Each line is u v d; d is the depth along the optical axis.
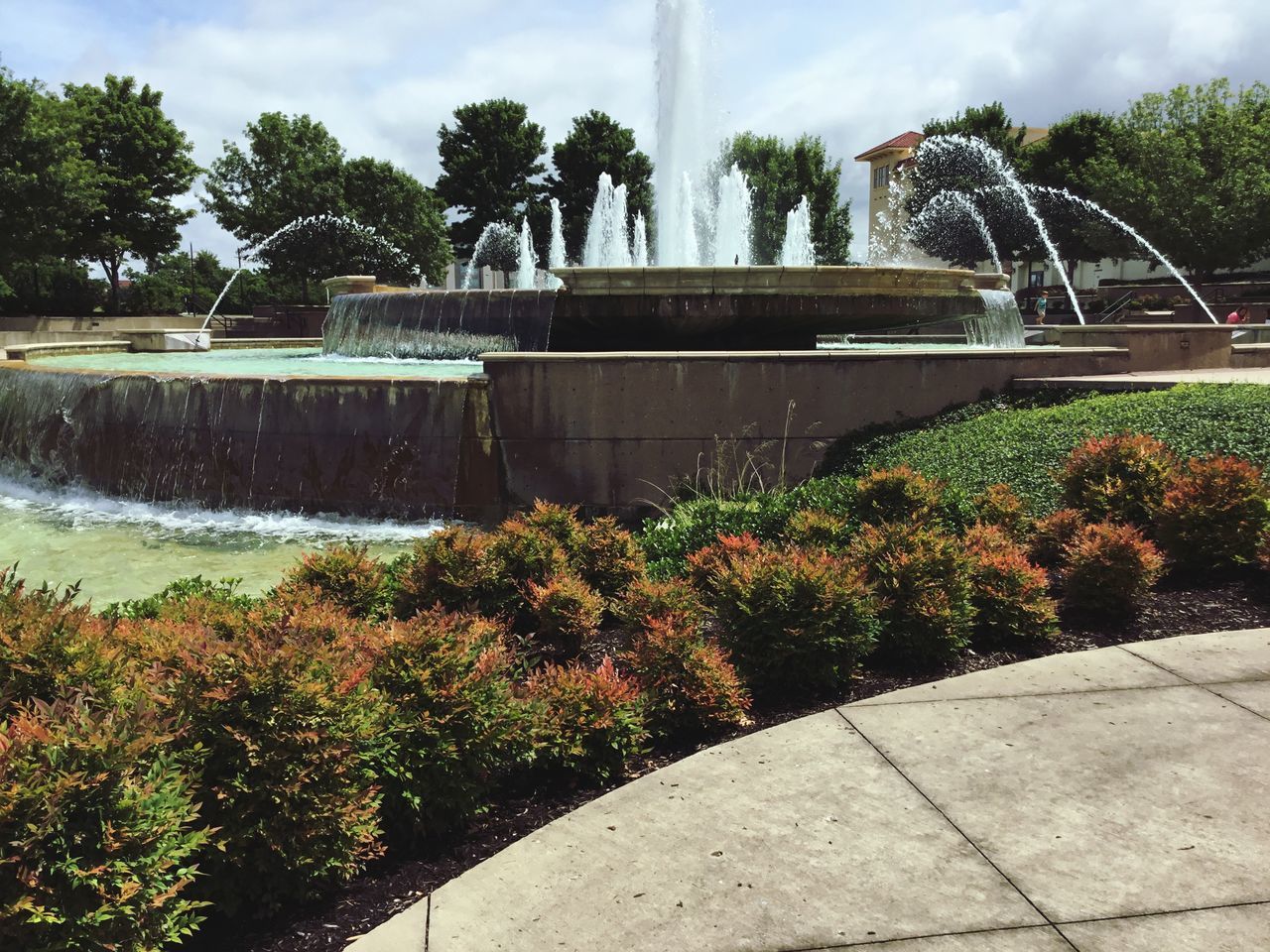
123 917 2.37
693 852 3.14
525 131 56.75
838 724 4.15
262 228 45.38
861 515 6.82
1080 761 3.68
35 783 2.30
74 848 2.35
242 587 7.57
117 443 10.78
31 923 2.23
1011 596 5.18
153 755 2.71
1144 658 4.80
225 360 17.31
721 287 11.91
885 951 2.57
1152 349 13.02
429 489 9.79
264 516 10.12
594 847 3.20
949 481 7.48
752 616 4.64
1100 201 41.38
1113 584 5.49
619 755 3.80
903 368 10.13
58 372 11.41
